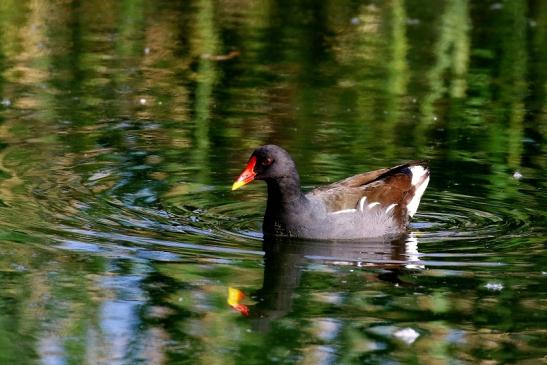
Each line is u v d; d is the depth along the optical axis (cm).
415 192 1319
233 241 1224
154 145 1555
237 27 2278
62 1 2445
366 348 945
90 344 947
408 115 1717
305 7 2458
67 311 1015
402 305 1041
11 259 1136
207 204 1340
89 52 2078
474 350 939
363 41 2181
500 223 1280
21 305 1025
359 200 1282
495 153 1535
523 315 1012
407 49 2122
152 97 1805
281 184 1242
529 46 2145
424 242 1227
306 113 1720
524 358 923
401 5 2445
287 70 1980
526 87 1886
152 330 978
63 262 1132
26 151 1512
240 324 996
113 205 1313
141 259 1148
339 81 1911
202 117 1695
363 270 1142
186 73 1956
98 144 1555
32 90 1828
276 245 1220
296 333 977
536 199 1356
